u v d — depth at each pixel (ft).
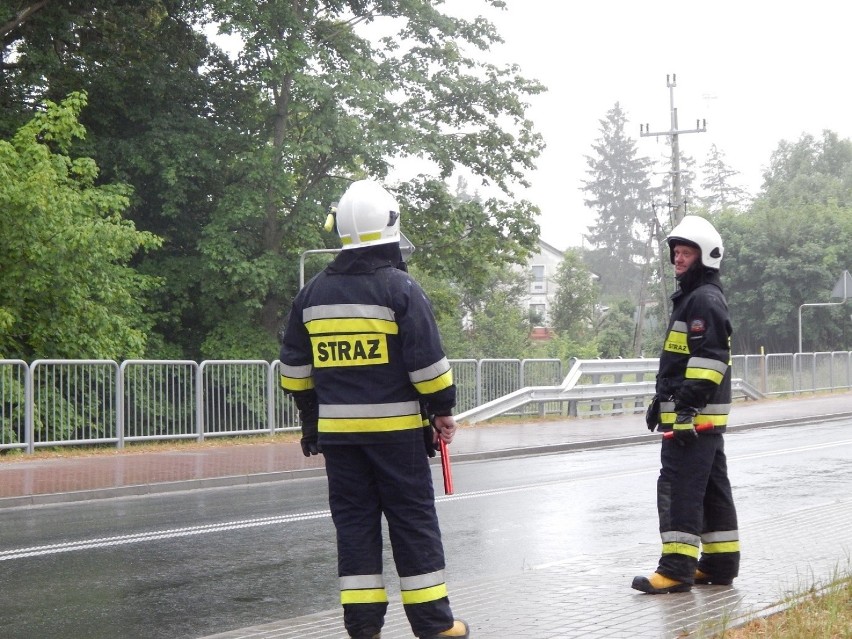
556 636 18.21
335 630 19.94
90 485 45.21
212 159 88.22
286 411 70.08
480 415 77.41
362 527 16.65
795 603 19.54
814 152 304.71
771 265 184.55
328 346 16.51
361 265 16.52
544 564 27.96
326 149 86.63
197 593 25.40
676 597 21.29
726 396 22.27
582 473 50.96
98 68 90.74
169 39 95.91
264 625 20.49
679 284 22.54
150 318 89.30
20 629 21.93
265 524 35.99
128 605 24.13
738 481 46.09
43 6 88.33
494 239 103.91
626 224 370.94
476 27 100.42
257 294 91.40
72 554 30.45
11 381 56.08
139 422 61.67
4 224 67.51
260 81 92.17
